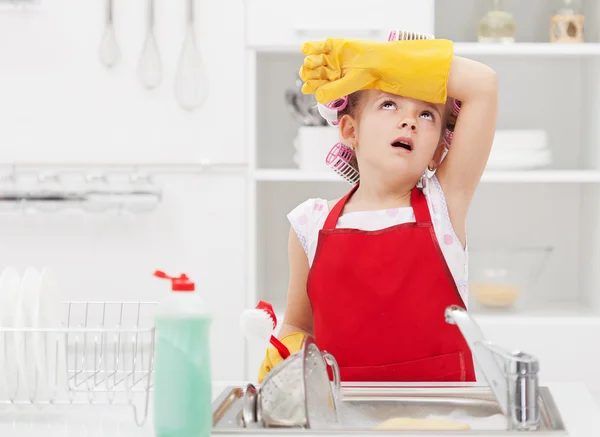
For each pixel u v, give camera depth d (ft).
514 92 8.34
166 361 2.78
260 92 8.06
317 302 4.10
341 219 4.15
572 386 3.75
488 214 8.43
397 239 3.96
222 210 7.16
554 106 8.34
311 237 4.29
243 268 7.17
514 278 7.36
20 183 7.13
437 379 3.93
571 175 7.19
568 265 8.43
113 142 7.13
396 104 3.97
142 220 7.16
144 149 7.13
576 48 7.22
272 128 8.37
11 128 7.13
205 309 2.82
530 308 7.76
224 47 7.10
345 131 4.25
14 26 7.08
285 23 7.09
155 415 2.81
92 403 3.19
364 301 3.99
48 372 3.27
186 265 7.18
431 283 3.94
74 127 7.11
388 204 4.14
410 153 3.98
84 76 7.10
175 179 7.15
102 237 7.15
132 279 7.16
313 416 3.10
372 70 3.82
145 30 7.08
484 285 7.39
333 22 7.10
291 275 4.45
